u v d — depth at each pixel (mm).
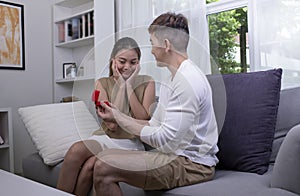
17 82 3049
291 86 1934
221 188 1108
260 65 2105
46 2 3312
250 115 1450
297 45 1910
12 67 3012
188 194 1118
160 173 1140
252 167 1383
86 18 3004
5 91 2957
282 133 1526
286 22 1961
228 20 2328
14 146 2979
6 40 2977
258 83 1497
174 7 2439
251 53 2156
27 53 3137
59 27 3324
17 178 963
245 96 1494
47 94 3293
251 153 1399
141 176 1146
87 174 1380
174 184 1176
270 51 2047
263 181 1195
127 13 2859
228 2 2303
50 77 3326
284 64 1974
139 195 1255
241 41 2258
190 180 1199
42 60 3264
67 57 3428
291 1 1934
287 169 1037
